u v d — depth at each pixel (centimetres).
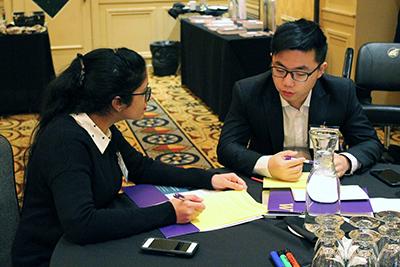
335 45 434
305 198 133
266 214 134
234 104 196
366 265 87
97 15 641
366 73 313
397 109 297
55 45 636
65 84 138
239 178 157
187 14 669
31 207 140
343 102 189
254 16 579
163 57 646
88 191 131
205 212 138
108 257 114
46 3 618
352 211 131
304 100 188
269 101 189
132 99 138
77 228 122
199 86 525
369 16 393
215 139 412
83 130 139
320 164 121
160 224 129
